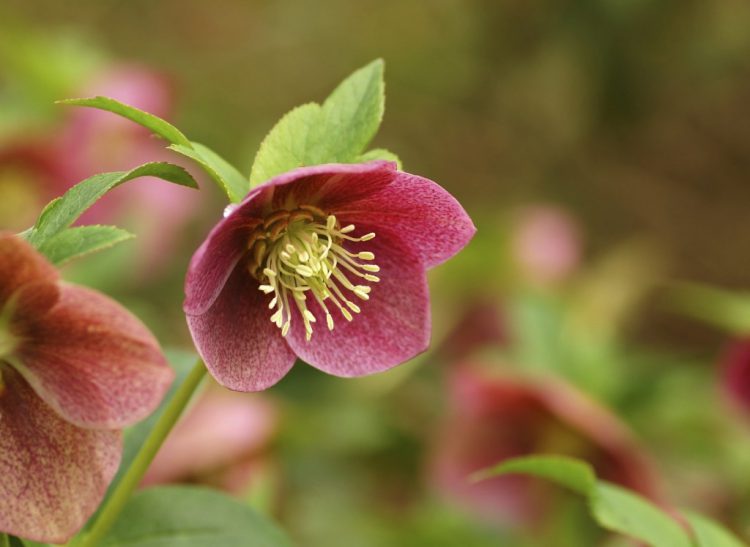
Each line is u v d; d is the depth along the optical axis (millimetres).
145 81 807
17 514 464
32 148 746
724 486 785
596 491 538
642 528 536
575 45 1328
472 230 498
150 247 810
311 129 491
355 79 495
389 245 508
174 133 473
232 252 493
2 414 469
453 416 764
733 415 772
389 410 921
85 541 490
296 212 502
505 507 745
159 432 489
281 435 774
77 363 458
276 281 504
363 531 807
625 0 1281
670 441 800
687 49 1365
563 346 761
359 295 502
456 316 930
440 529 771
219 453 666
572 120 1524
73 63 830
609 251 1488
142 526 510
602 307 968
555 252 930
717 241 1506
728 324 777
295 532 827
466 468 749
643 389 769
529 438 734
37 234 463
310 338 503
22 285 449
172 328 1101
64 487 466
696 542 542
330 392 853
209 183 979
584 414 680
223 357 487
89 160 777
